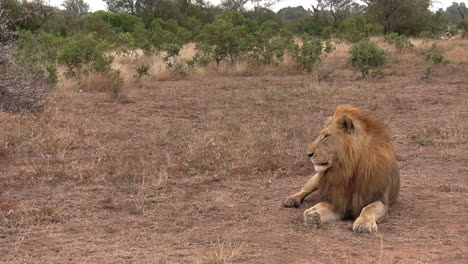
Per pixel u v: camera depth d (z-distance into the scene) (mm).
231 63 23203
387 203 5691
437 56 23688
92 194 6938
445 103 14336
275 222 5711
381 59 23641
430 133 10664
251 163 8320
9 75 11281
